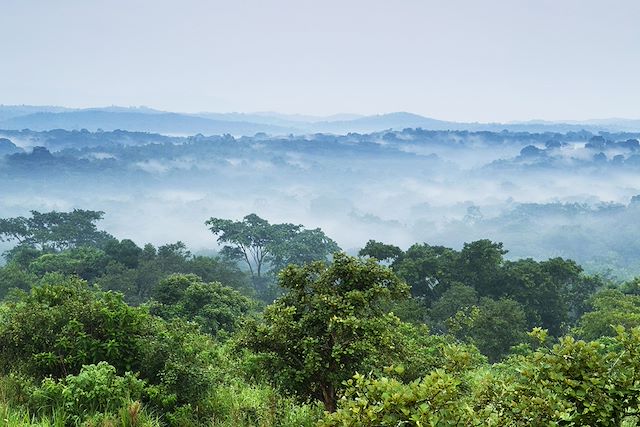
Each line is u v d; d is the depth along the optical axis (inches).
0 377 478.6
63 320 538.6
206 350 692.1
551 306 2225.6
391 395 217.2
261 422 466.6
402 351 471.5
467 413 223.8
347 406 227.5
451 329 1716.3
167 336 558.6
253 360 603.5
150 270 2736.2
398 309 1786.4
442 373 221.5
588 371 245.4
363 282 467.2
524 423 236.5
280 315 459.8
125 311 546.3
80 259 2886.3
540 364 254.5
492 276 2294.5
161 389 491.5
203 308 1393.9
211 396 535.5
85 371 452.8
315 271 486.3
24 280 2509.8
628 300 1814.7
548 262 2349.9
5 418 388.5
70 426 414.0
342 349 426.6
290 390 468.8
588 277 2438.5
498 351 1643.7
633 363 240.2
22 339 525.0
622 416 239.6
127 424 414.0
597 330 1494.8
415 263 2292.1
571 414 238.8
